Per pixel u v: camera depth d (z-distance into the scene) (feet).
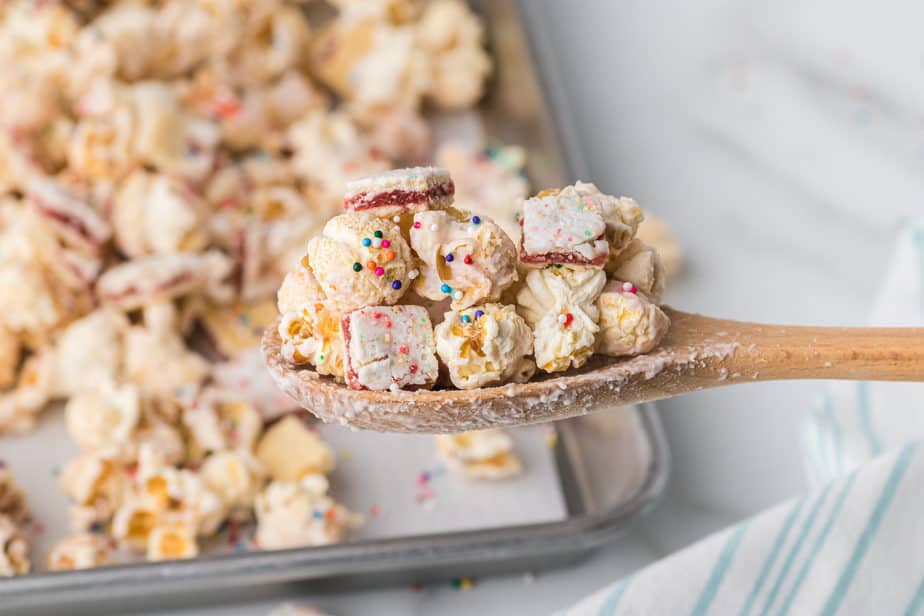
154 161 2.24
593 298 1.46
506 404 1.42
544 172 2.33
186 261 2.14
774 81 2.68
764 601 1.56
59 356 2.09
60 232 2.15
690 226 2.41
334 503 1.98
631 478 1.91
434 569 1.85
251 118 2.41
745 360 1.46
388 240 1.43
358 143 2.45
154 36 2.39
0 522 1.90
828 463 1.87
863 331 1.48
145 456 1.97
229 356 2.18
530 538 1.81
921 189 2.42
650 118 2.66
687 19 2.87
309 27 2.77
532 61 2.42
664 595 1.57
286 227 2.22
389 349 1.42
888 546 1.57
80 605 1.78
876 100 2.62
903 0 2.61
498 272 1.44
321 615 1.84
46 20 2.35
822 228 2.40
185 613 1.84
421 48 2.61
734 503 2.02
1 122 2.24
